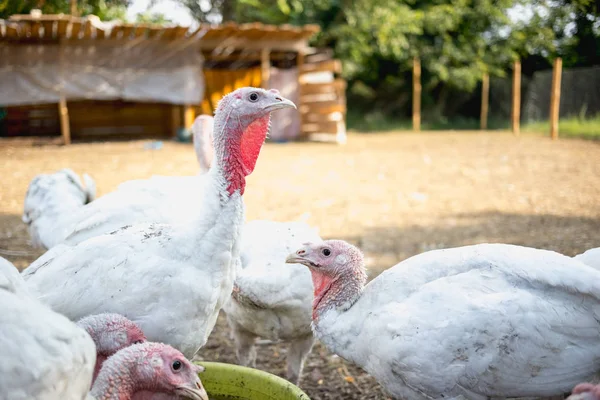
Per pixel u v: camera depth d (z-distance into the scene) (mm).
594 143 5582
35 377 705
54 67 5734
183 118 6633
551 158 4648
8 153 5152
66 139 5871
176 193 1492
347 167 4527
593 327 950
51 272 1075
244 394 1217
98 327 976
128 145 5855
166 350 938
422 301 987
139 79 6012
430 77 8438
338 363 1570
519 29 7648
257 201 3352
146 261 1048
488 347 937
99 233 1389
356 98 8742
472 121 8336
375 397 1387
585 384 858
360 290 1101
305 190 3656
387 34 7684
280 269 1315
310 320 1333
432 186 3723
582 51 6355
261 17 7949
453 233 2617
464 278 996
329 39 7977
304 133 6656
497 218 2861
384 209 3146
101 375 908
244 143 1104
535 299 949
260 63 7246
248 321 1381
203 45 6168
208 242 1068
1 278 785
